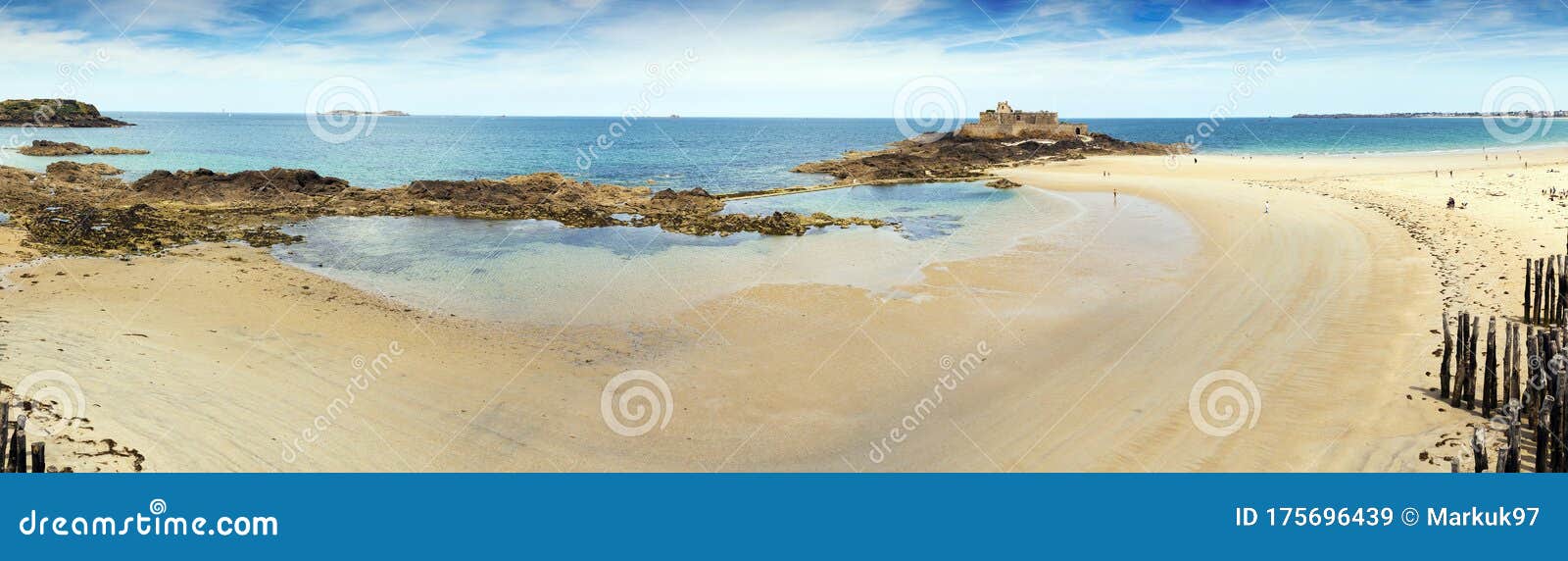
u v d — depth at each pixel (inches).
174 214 1793.8
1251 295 1022.4
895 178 2935.5
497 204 2010.3
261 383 709.9
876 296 1066.7
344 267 1290.6
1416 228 1455.5
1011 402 695.1
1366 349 774.5
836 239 1551.4
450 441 614.9
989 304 1024.9
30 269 1133.7
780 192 2508.6
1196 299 1021.2
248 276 1181.7
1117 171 3046.3
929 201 2236.7
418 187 2113.7
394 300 1066.1
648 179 3016.7
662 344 869.8
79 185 2230.6
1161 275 1179.3
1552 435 502.9
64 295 987.3
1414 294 970.7
